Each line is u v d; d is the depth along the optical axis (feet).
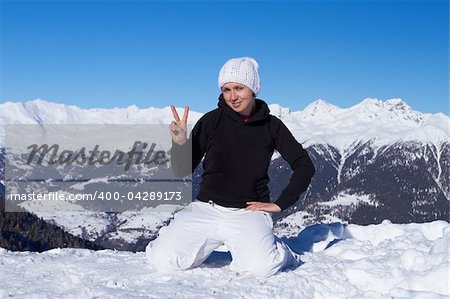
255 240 14.02
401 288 13.38
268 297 12.89
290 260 15.21
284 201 14.40
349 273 14.58
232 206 14.60
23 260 16.48
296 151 14.85
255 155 14.71
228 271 14.60
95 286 13.32
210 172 14.84
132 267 15.35
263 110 14.67
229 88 14.32
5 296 12.77
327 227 19.67
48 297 12.55
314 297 13.56
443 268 13.37
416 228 20.27
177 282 13.58
